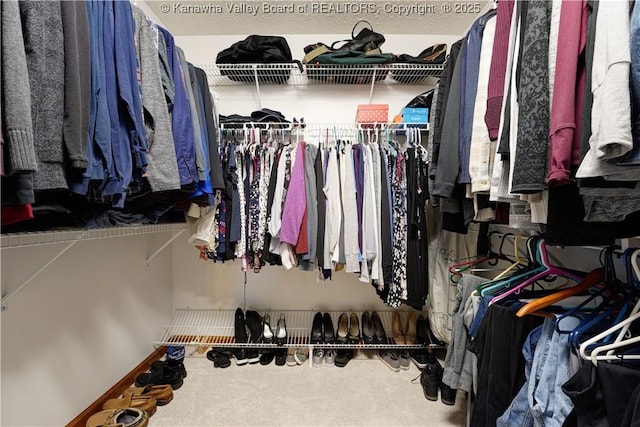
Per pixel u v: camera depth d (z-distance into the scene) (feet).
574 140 1.92
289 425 4.38
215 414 4.58
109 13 2.82
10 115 1.84
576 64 1.91
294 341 6.42
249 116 6.42
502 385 2.79
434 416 4.57
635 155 1.57
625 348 2.03
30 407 3.63
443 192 3.58
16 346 3.48
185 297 7.12
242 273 7.10
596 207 2.12
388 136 5.82
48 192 2.54
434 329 5.82
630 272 2.41
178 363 5.59
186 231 7.09
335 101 6.96
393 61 6.01
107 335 4.96
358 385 5.33
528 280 3.17
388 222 5.07
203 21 6.46
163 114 3.40
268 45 5.92
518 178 2.17
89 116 2.50
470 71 3.35
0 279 3.28
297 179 5.03
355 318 6.66
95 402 4.65
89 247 4.61
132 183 3.18
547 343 2.43
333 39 6.96
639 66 1.56
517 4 2.52
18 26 1.93
